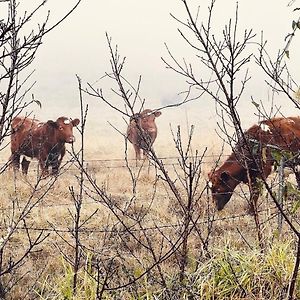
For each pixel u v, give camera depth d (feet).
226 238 19.85
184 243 14.61
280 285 13.98
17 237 23.17
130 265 17.51
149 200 31.19
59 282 15.15
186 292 14.19
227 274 14.67
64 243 22.77
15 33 8.38
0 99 8.73
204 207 28.63
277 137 28.76
